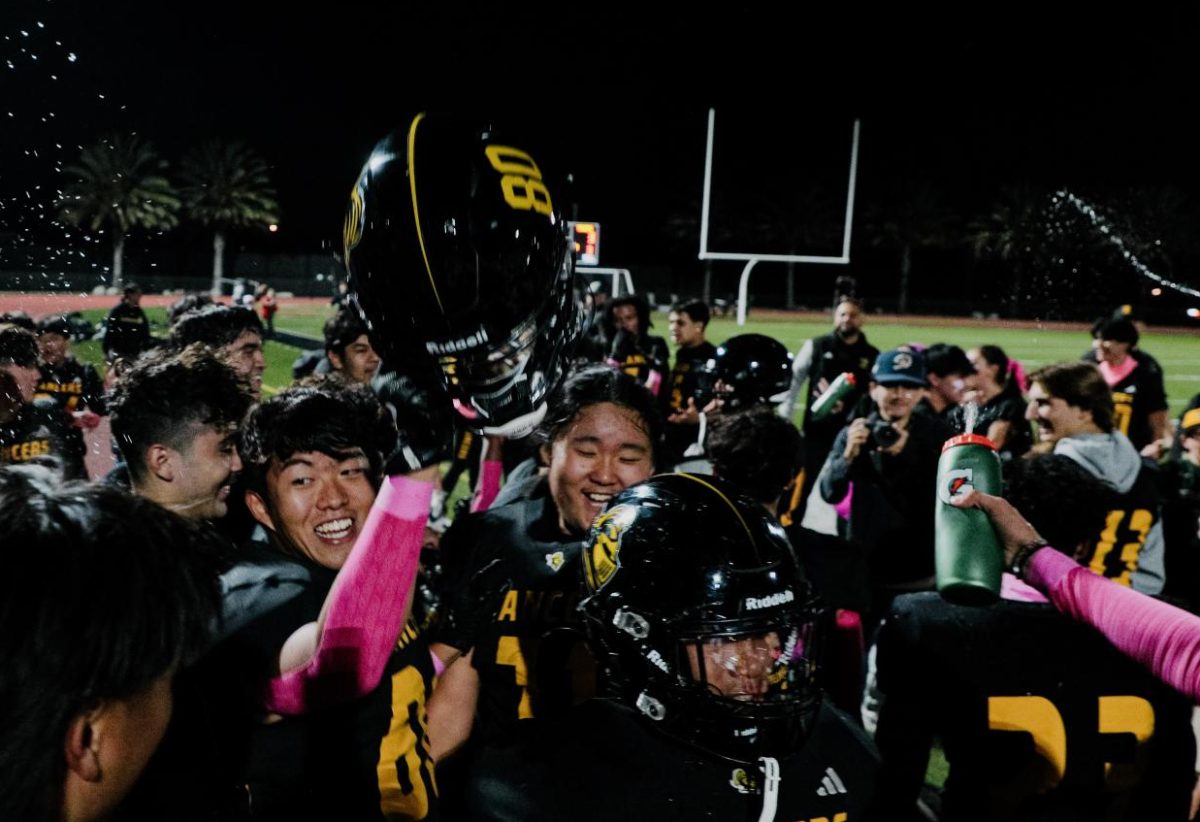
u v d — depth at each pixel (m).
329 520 1.78
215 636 1.15
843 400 5.97
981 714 1.79
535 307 1.22
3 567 0.89
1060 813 1.77
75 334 13.30
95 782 0.94
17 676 0.86
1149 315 38.59
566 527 2.26
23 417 3.67
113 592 0.91
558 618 2.17
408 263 1.19
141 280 40.50
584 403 2.18
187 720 1.22
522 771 1.45
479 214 1.18
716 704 1.41
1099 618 1.62
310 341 18.70
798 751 1.49
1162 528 3.84
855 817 1.52
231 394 2.26
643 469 2.21
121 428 2.20
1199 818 2.02
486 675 2.20
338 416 1.77
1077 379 3.36
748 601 1.41
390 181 1.21
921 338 30.47
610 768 1.42
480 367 1.22
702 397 3.83
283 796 1.62
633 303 7.26
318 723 1.64
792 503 3.92
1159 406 6.63
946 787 1.90
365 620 1.42
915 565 3.70
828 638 2.68
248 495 1.87
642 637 1.43
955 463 1.77
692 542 1.44
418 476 1.39
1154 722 1.78
